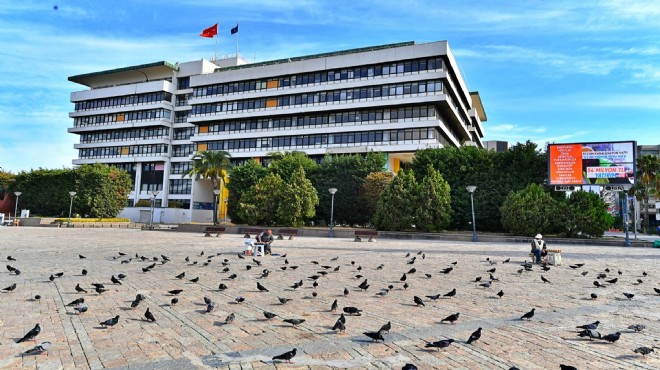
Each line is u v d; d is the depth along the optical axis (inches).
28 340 247.4
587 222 1390.3
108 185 2426.2
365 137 2481.5
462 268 650.2
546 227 1419.8
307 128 2642.7
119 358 220.1
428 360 222.8
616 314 338.6
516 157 1662.2
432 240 1445.6
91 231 1673.2
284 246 1067.3
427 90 2315.5
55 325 282.5
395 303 373.7
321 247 1047.0
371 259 772.6
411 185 1611.7
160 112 3297.2
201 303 361.1
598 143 1455.5
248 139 2849.4
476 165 1731.1
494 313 337.1
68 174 2504.9
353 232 1571.1
